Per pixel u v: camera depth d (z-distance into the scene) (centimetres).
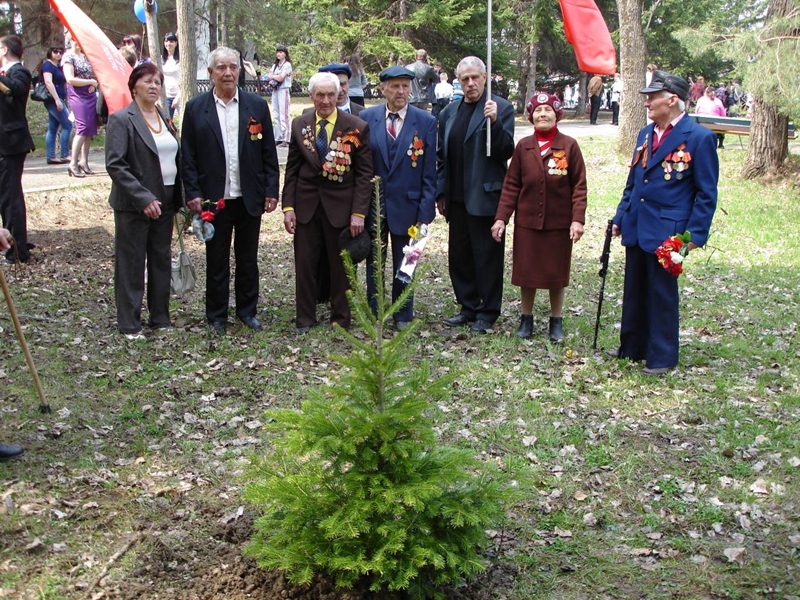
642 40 1725
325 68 808
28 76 841
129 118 648
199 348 655
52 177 1229
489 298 724
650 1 3619
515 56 3659
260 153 694
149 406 541
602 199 1395
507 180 682
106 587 355
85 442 487
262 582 355
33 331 671
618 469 479
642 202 620
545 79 4228
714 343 716
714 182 600
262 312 766
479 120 697
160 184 661
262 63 3353
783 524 426
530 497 442
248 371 613
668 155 606
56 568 367
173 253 971
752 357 685
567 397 580
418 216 703
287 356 648
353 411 332
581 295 860
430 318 765
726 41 1427
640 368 645
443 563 316
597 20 796
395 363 331
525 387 597
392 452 321
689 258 1038
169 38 1514
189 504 425
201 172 678
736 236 1169
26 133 854
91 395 556
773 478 474
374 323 347
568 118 3519
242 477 356
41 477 442
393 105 696
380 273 338
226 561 375
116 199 652
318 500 330
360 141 676
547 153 665
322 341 684
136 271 664
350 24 2619
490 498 344
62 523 399
